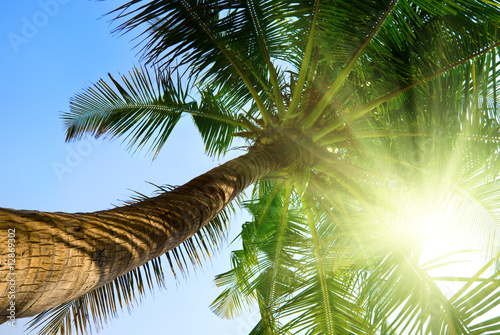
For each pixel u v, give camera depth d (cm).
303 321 432
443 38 364
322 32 405
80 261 180
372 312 346
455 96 376
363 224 443
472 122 368
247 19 426
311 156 463
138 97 539
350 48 400
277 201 625
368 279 357
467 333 270
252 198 645
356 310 436
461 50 358
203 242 448
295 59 531
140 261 221
